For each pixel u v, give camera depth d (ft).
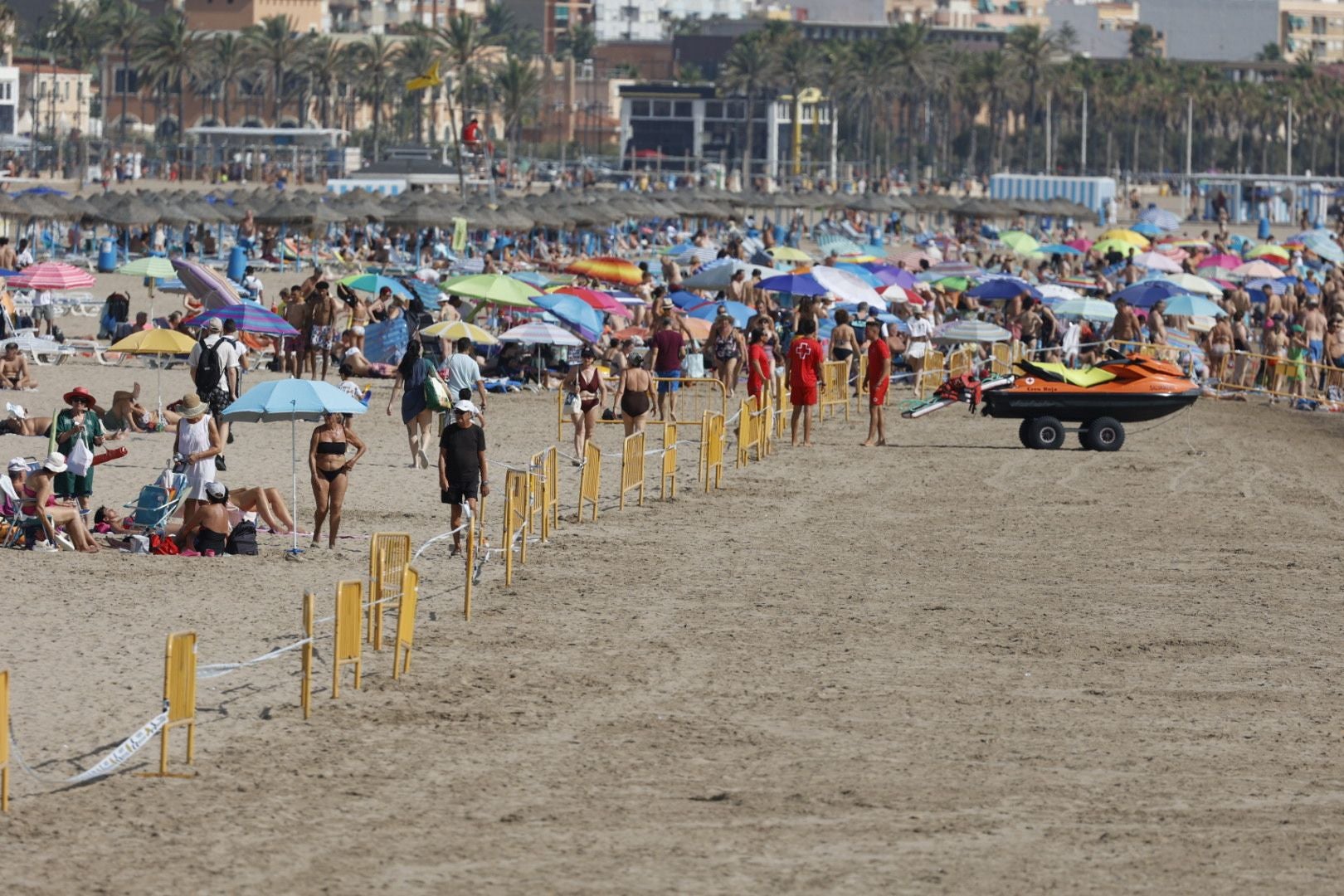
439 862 102.12
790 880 99.66
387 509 231.50
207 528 197.47
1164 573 207.21
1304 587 200.54
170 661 118.32
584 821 110.42
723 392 312.29
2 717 109.40
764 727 134.41
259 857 102.58
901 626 172.96
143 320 402.72
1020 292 481.46
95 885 97.45
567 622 170.60
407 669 148.97
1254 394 442.50
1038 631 172.45
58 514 196.54
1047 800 116.67
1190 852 106.01
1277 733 136.26
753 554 211.61
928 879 100.27
